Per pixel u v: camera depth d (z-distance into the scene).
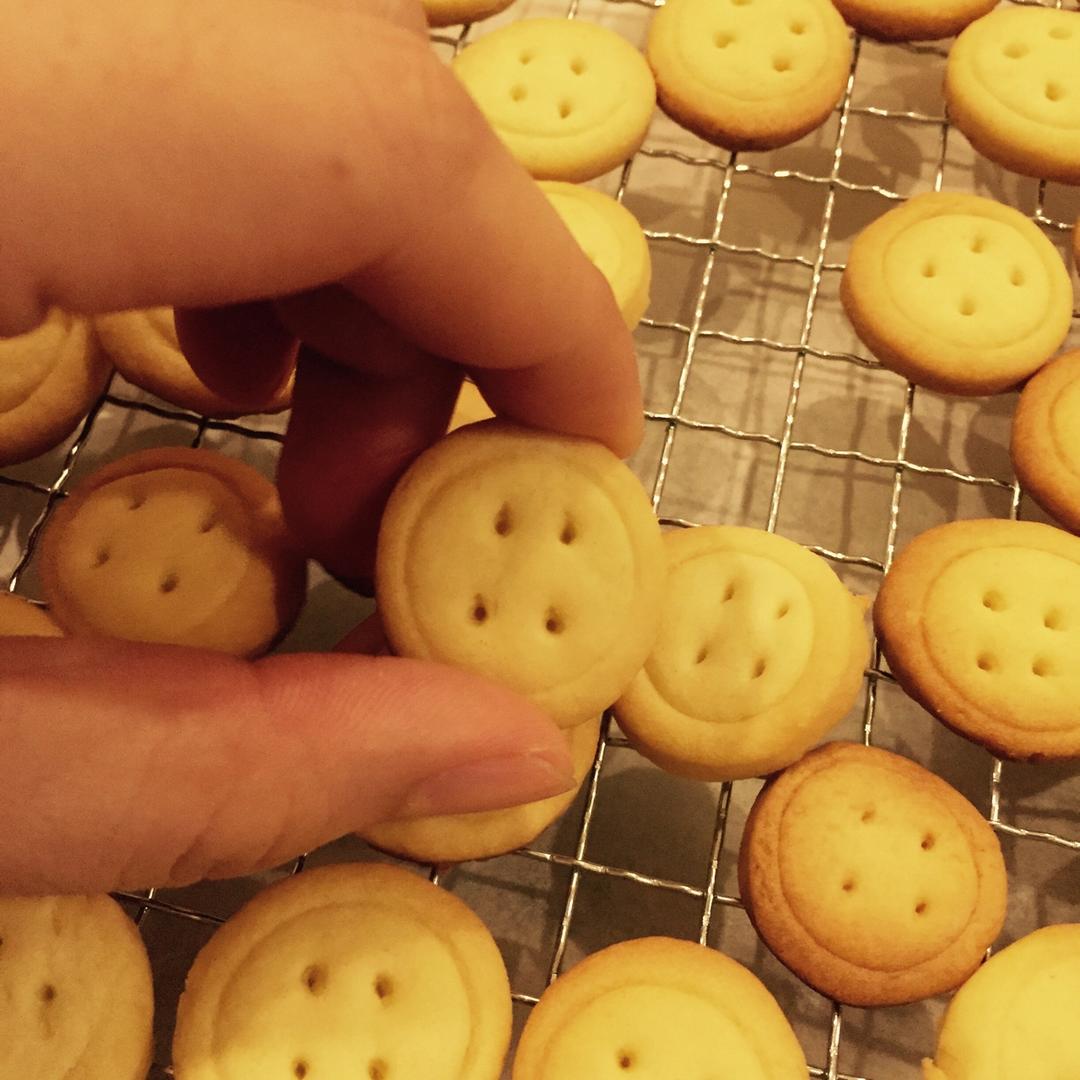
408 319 0.10
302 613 0.17
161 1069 0.14
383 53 0.09
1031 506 0.19
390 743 0.10
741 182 0.21
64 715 0.10
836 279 0.20
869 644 0.16
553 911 0.16
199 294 0.09
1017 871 0.16
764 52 0.19
